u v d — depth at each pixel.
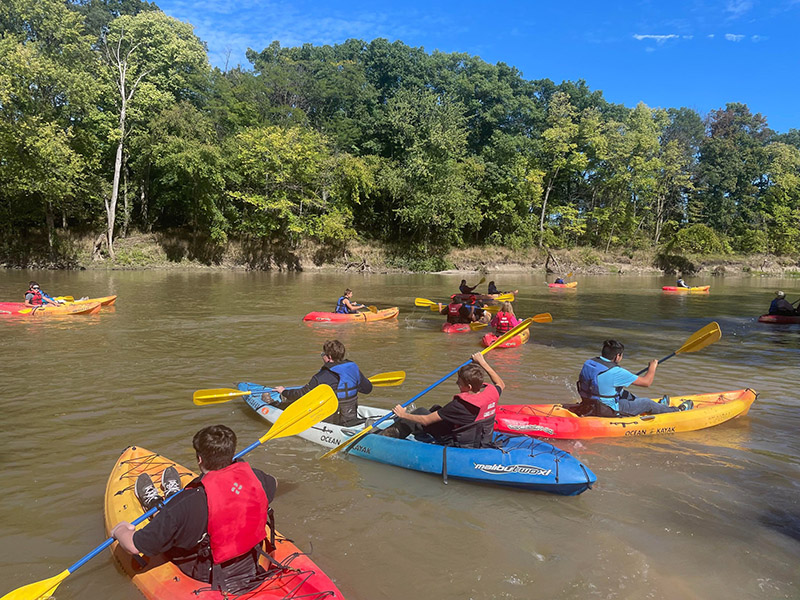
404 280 31.20
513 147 44.06
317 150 37.66
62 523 3.75
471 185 42.53
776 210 55.78
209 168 32.88
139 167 35.12
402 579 3.23
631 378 5.88
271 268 36.72
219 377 7.76
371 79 53.47
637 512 4.10
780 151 58.59
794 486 4.57
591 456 5.19
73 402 6.47
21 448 5.05
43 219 34.22
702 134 62.44
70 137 29.69
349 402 5.48
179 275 29.28
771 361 9.74
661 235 54.53
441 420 4.83
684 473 4.82
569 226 47.00
